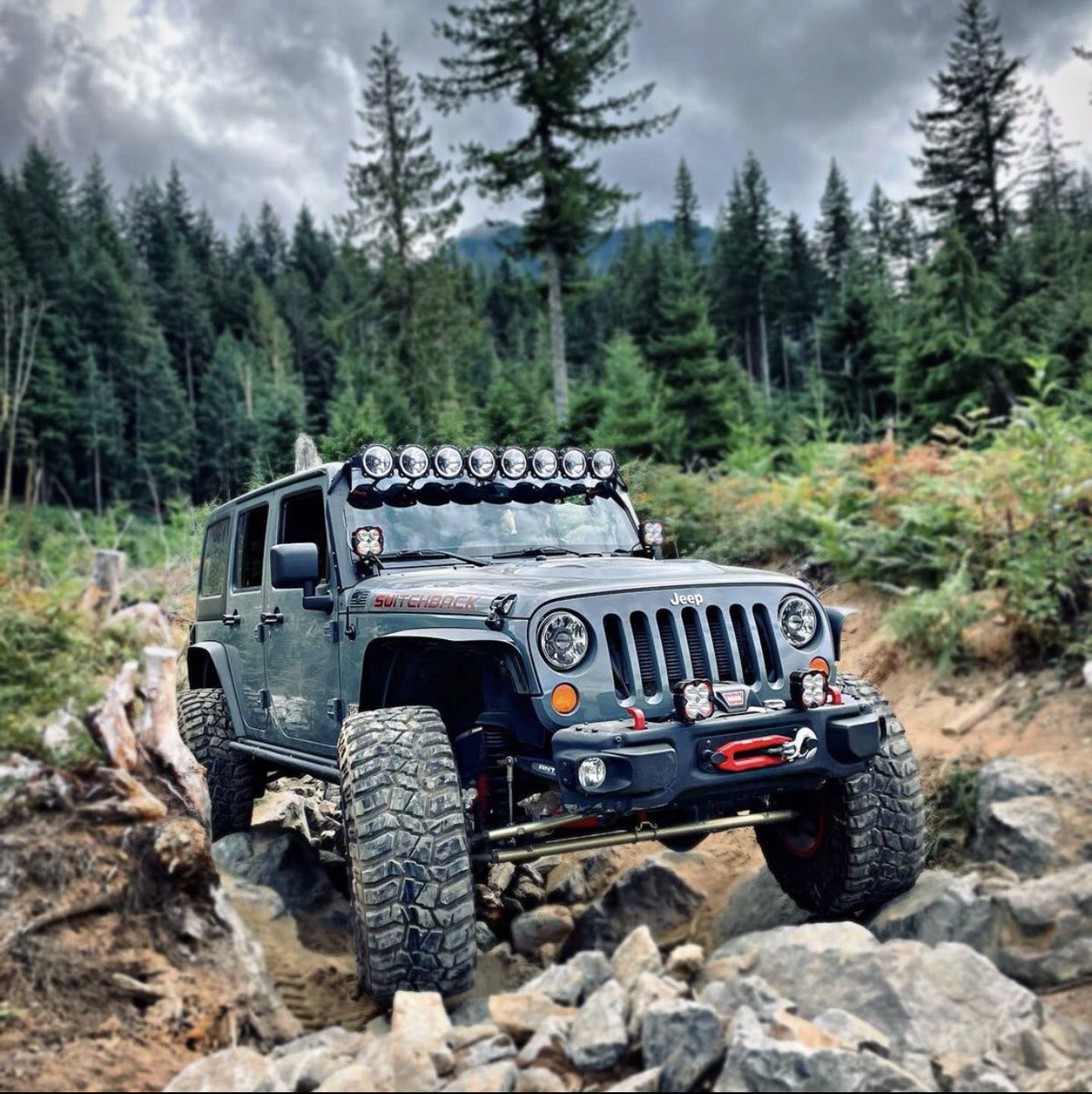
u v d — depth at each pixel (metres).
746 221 83.88
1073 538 7.02
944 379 22.03
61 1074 2.95
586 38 27.67
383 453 4.99
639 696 3.81
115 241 109.25
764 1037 2.84
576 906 5.36
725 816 4.48
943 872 4.61
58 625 4.39
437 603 4.18
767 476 13.27
